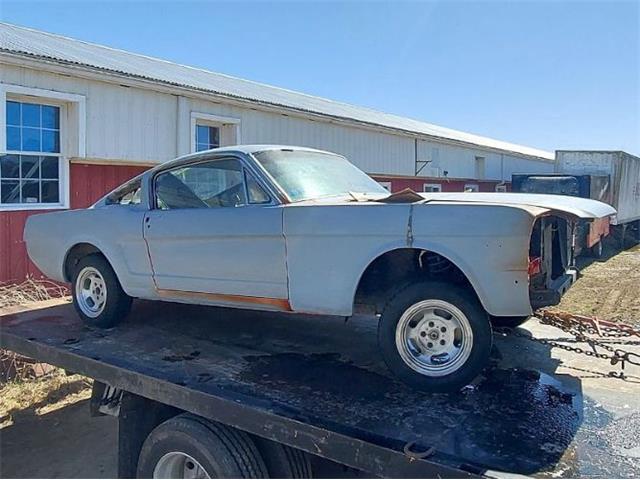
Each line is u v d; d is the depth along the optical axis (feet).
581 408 9.34
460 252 9.22
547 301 9.79
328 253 10.40
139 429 11.09
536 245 9.87
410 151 59.72
